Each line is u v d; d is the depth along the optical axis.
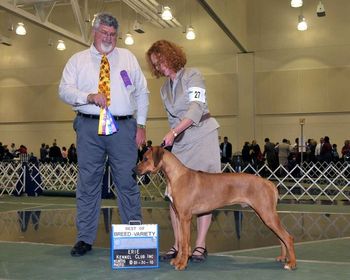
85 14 16.81
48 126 21.94
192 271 3.61
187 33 17.17
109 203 9.66
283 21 18.97
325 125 18.45
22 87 22.19
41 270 3.66
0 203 9.95
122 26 20.36
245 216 7.46
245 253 4.57
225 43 19.58
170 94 4.16
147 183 13.85
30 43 21.98
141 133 4.39
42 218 7.50
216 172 4.12
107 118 4.07
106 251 4.41
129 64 4.33
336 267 3.72
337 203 9.62
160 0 19.94
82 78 4.22
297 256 4.37
